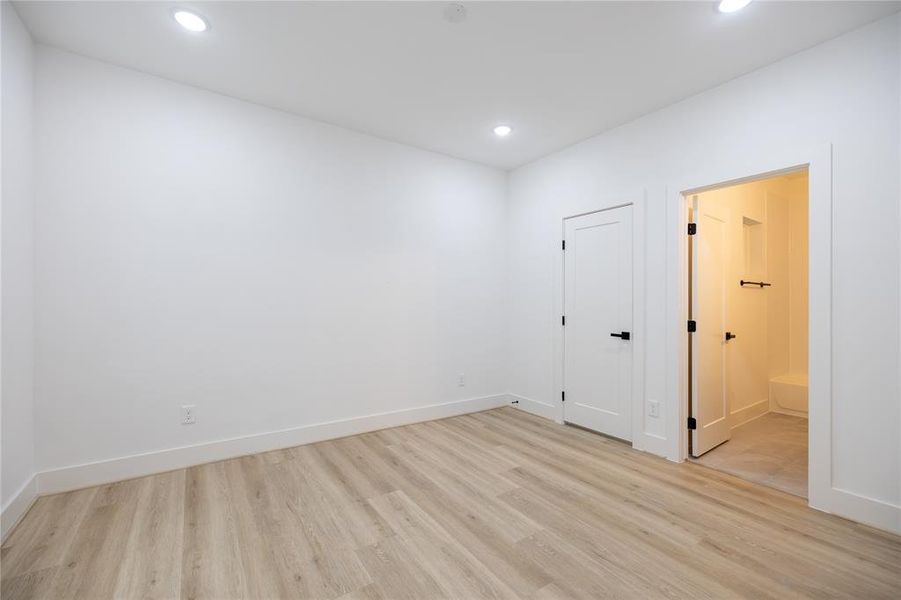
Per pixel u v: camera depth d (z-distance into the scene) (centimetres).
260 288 301
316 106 303
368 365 352
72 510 216
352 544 189
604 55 238
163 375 265
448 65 250
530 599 155
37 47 229
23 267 215
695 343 296
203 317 279
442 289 398
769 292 413
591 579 166
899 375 198
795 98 231
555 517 213
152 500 228
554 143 369
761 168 245
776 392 410
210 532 198
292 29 216
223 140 287
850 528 203
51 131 232
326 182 330
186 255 273
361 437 338
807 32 213
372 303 354
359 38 224
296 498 232
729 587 162
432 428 363
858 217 209
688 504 227
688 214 297
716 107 268
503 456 297
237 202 292
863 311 208
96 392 245
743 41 222
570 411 374
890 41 199
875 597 156
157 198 263
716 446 318
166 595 157
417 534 197
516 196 437
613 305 336
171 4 197
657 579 166
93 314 244
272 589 161
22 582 163
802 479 260
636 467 279
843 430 214
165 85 266
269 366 304
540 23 211
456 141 366
